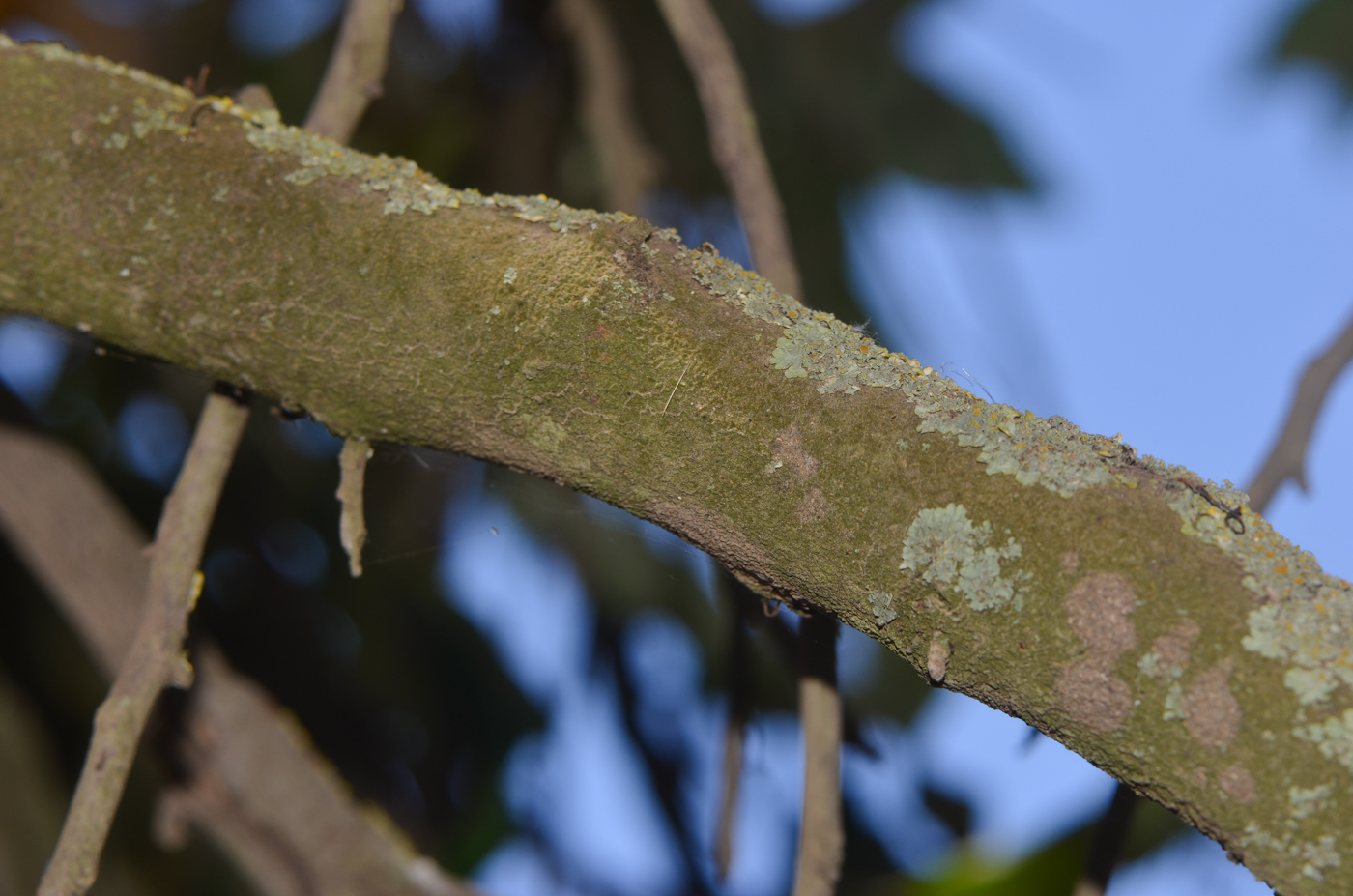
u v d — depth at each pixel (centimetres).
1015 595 87
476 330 89
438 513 142
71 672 149
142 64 153
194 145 91
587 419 89
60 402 145
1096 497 87
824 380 88
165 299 91
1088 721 87
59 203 91
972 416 88
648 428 88
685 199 151
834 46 153
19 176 91
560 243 89
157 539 95
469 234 89
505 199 90
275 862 117
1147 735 86
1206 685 86
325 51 150
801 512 88
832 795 96
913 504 87
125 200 90
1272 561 86
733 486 88
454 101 150
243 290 90
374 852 120
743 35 149
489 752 152
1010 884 113
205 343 91
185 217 90
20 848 130
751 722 104
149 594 94
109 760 93
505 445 90
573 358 88
